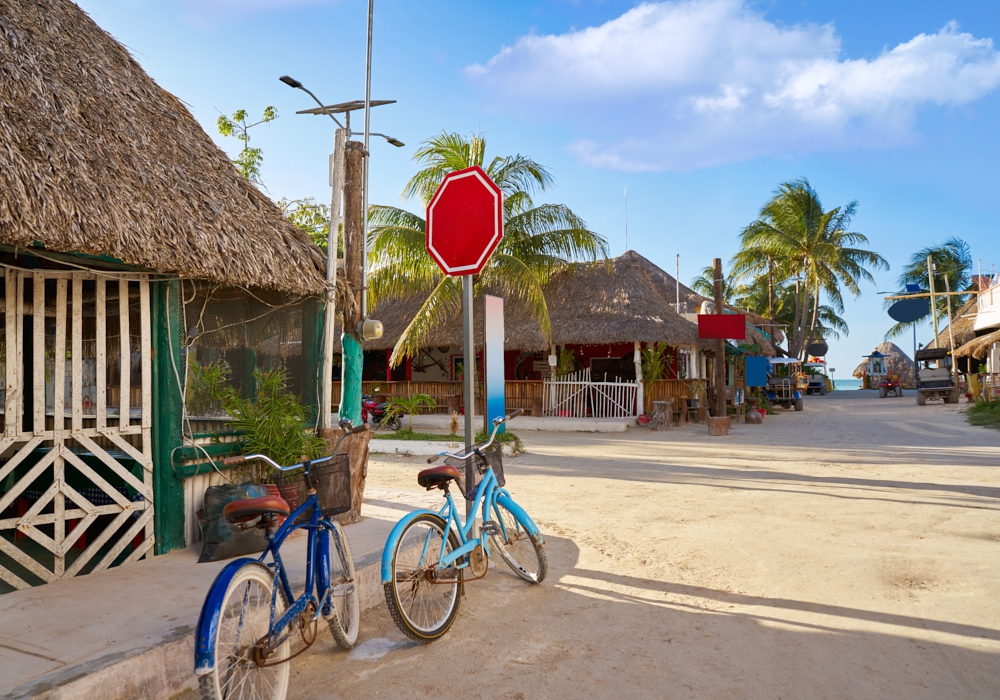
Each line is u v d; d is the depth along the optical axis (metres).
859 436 17.22
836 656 3.93
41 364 4.82
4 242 4.12
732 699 3.43
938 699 3.41
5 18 5.52
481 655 4.02
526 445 15.68
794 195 41.88
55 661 3.32
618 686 3.59
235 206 6.21
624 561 6.02
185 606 4.18
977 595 4.90
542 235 21.14
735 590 5.17
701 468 11.64
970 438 15.99
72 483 6.02
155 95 6.84
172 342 5.53
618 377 22.69
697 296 29.19
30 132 4.61
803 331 43.62
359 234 7.94
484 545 4.94
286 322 6.91
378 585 5.06
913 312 31.20
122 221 4.70
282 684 3.38
